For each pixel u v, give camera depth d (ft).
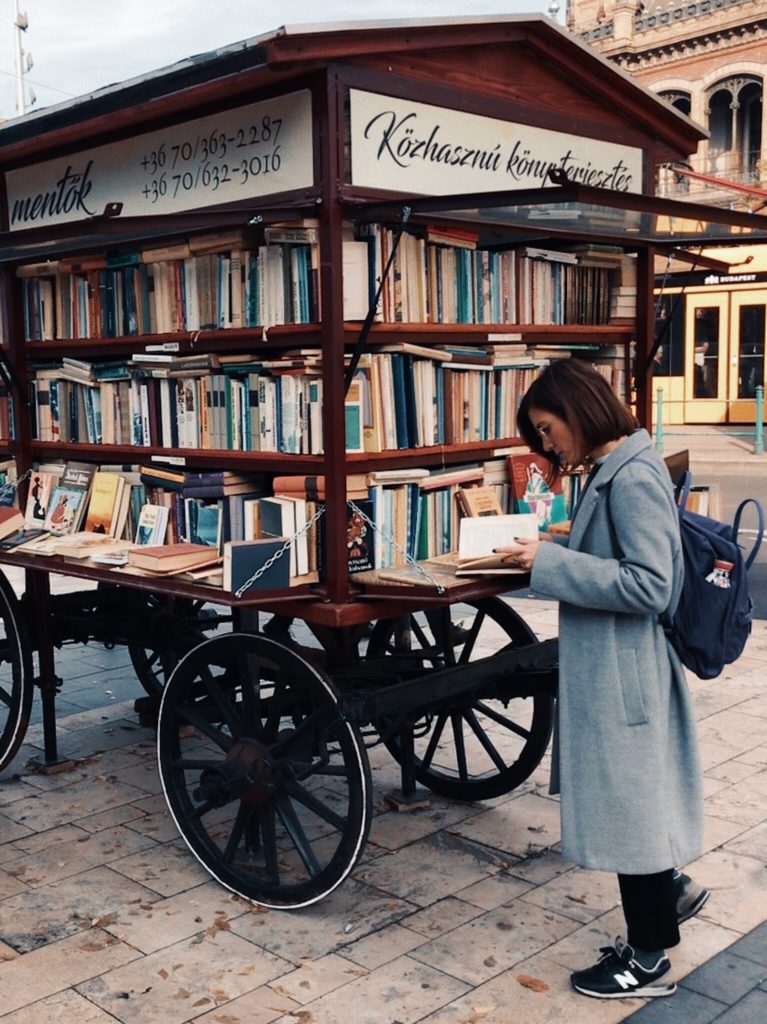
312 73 10.18
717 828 12.75
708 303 67.82
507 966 9.90
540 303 12.82
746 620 9.28
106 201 12.89
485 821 13.25
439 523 11.60
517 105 12.07
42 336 14.19
